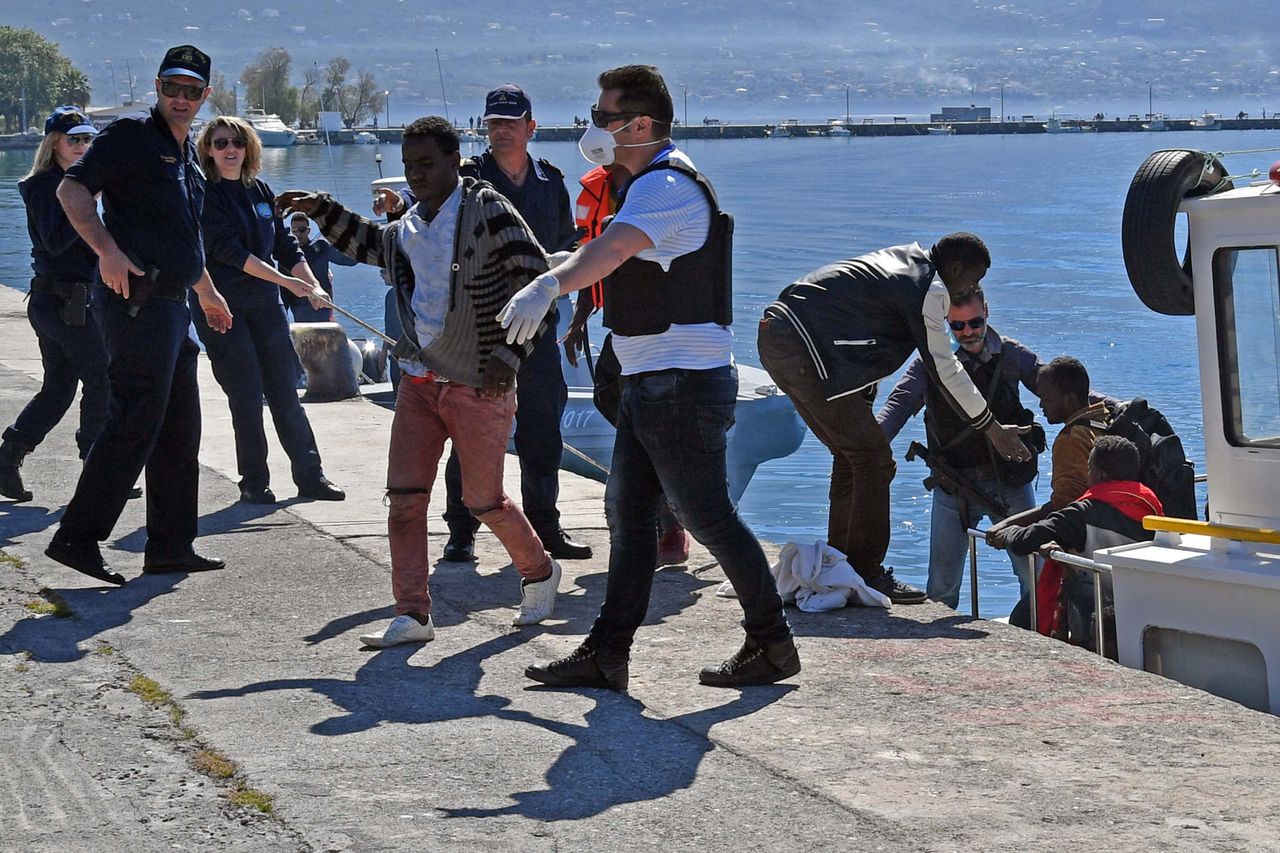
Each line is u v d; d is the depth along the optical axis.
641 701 4.65
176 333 5.88
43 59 198.50
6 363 12.38
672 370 4.46
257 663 5.02
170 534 6.18
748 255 40.88
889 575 5.93
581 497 7.97
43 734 4.33
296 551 6.60
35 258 7.76
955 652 5.16
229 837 3.62
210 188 7.31
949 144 157.75
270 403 7.71
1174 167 5.41
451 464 6.51
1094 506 6.03
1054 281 33.22
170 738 4.30
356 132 150.25
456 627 5.49
